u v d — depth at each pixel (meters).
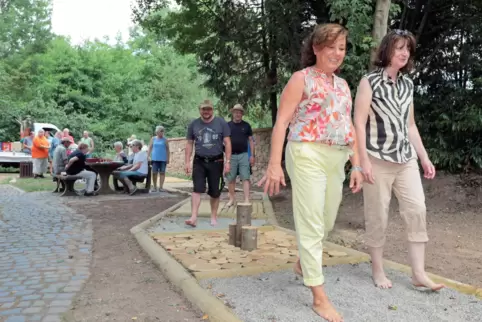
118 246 5.36
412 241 3.42
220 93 12.40
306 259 2.94
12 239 5.71
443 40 8.38
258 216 7.20
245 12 10.88
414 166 3.40
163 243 5.14
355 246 5.13
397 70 3.41
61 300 3.47
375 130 3.37
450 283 3.52
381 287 3.50
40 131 16.66
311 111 2.94
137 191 11.67
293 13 9.47
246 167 8.01
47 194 11.21
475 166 7.78
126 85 34.75
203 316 3.10
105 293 3.63
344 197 8.27
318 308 2.94
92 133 28.98
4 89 32.47
